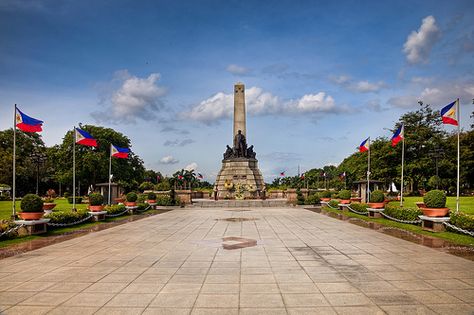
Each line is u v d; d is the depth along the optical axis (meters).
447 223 16.22
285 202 39.94
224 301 7.16
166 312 6.58
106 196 32.06
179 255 11.83
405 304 6.94
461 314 6.41
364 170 56.88
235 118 47.22
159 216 27.28
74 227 20.11
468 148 47.94
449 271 9.48
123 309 6.75
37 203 17.22
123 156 32.09
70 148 52.91
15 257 11.70
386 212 22.39
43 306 6.93
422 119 52.59
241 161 46.00
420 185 53.75
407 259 11.00
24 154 63.38
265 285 8.25
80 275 9.26
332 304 6.96
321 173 85.06
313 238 15.44
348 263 10.51
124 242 14.69
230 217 25.88
